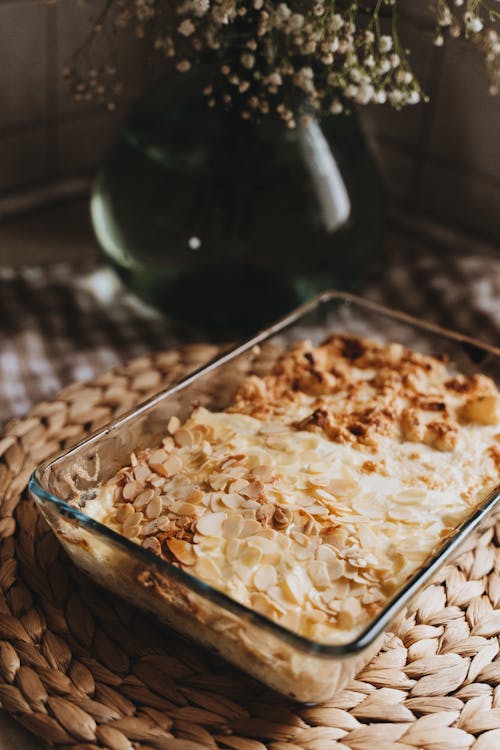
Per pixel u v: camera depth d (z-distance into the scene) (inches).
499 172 54.4
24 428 40.2
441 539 32.6
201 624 29.8
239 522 31.8
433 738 30.4
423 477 35.2
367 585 30.6
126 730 30.3
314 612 29.8
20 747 31.2
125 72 59.7
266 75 41.6
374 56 40.8
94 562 31.8
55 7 55.0
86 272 55.7
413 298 53.8
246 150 44.3
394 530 32.7
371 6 43.0
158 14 41.3
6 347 49.7
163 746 29.8
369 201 48.0
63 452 32.7
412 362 40.9
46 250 58.3
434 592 35.7
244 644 28.9
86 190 62.9
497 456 36.8
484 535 38.2
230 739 30.1
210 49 43.3
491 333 51.4
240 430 36.5
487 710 31.5
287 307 48.6
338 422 37.5
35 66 56.4
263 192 45.1
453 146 55.6
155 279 48.3
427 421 37.9
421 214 59.5
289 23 36.6
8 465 38.7
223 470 33.9
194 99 44.5
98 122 61.4
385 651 33.4
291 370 40.1
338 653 26.9
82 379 48.7
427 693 32.1
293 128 44.1
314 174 45.2
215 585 30.1
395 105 38.8
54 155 60.8
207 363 37.8
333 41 37.0
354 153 46.8
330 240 46.7
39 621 33.4
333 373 40.7
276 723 30.7
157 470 34.3
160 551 31.0
